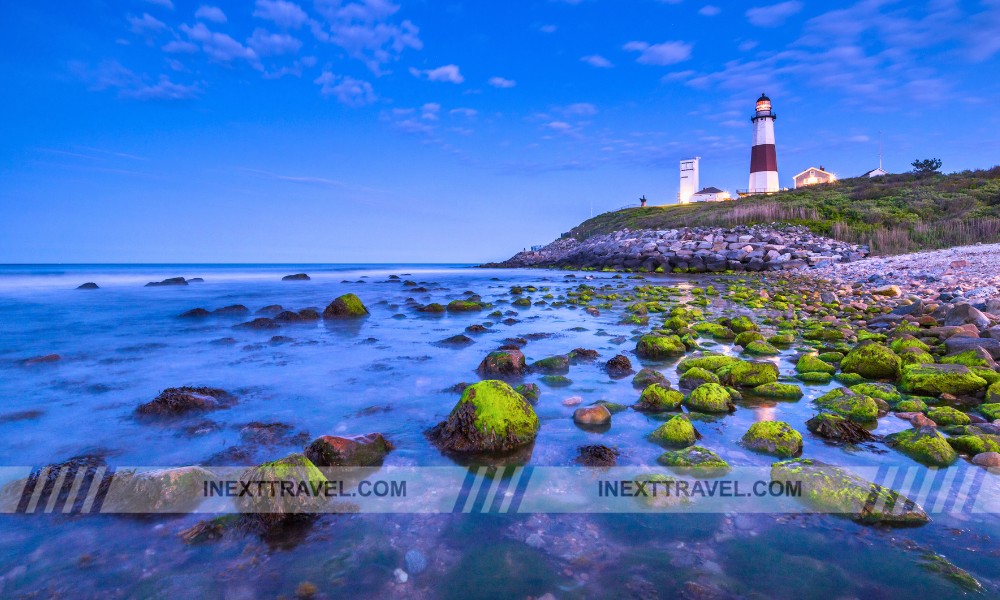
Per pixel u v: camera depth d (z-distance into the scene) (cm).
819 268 3400
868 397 619
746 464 470
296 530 365
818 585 304
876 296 1712
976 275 1958
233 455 495
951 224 3741
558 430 565
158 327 1298
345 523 374
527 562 329
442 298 2078
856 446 511
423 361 905
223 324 1352
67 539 353
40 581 311
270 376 802
